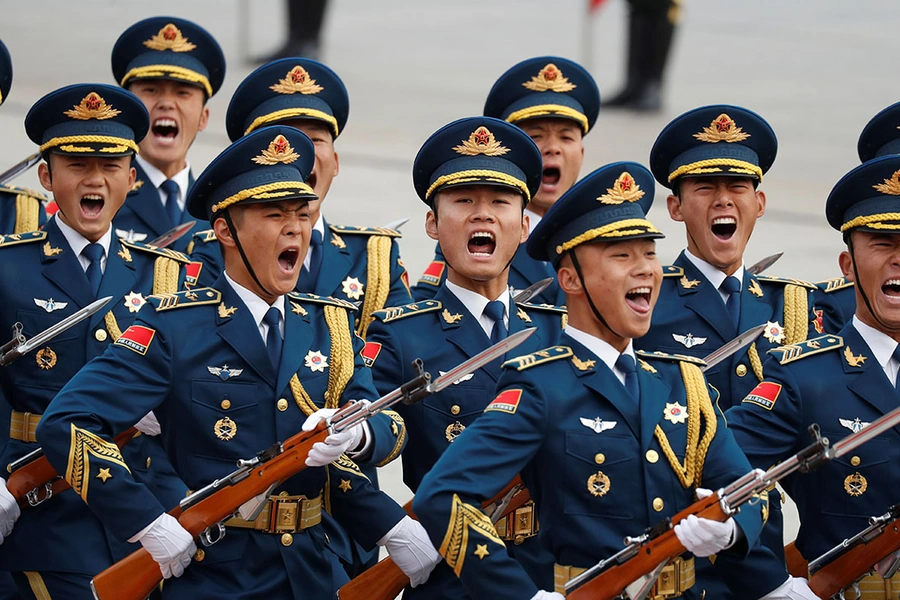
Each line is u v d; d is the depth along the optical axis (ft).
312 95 109.29
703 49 336.29
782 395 84.43
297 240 82.79
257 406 82.38
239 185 81.97
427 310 92.27
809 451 68.95
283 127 82.84
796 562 85.92
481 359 73.82
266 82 109.19
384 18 358.02
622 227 74.28
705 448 75.97
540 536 76.69
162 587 81.97
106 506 78.13
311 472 82.33
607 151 236.63
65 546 92.43
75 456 77.92
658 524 71.56
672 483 75.25
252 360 82.43
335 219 192.65
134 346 80.69
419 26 347.77
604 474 74.64
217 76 125.80
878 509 83.30
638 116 267.18
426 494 72.43
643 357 78.38
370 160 226.38
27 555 92.38
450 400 89.51
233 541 81.10
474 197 89.20
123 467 78.89
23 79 253.03
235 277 83.82
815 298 108.58
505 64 308.19
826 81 306.76
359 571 97.60
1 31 296.10
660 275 75.87
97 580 79.46
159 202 120.67
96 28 304.30
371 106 262.26
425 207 201.77
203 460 81.92
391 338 91.09
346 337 85.76
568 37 340.59
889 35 366.02
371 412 77.15
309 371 83.82
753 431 84.02
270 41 297.74
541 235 77.15
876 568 81.05
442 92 277.44
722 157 97.50
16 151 205.26
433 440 89.45
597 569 72.28
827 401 84.17
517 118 114.73
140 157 121.49
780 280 102.27
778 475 69.36
